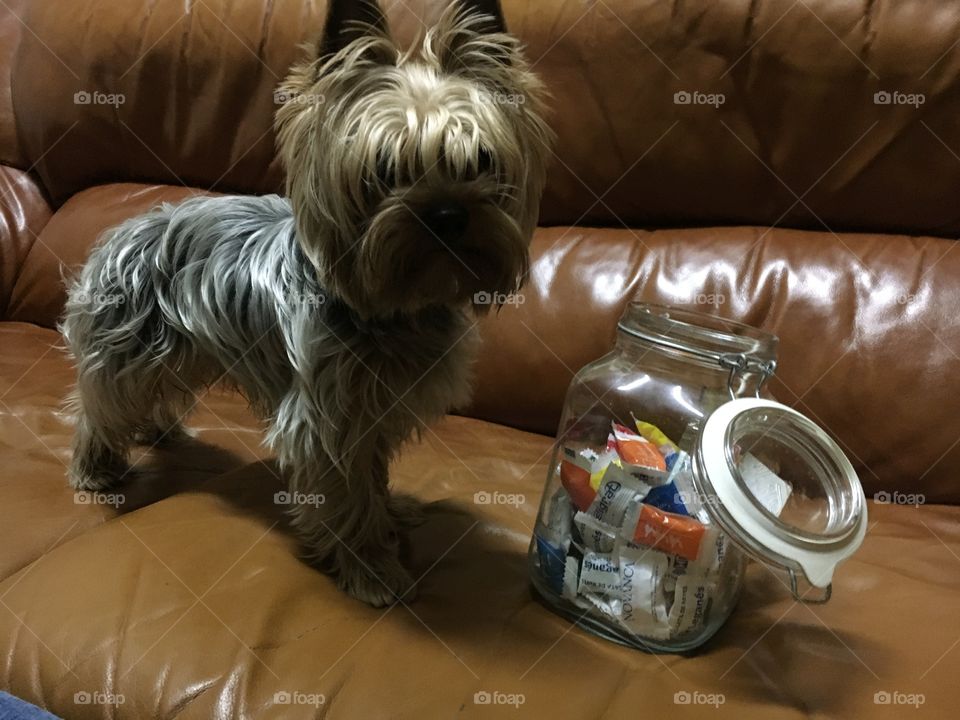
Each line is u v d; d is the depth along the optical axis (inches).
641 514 33.7
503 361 61.3
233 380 47.0
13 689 32.0
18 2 88.2
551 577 37.2
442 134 36.5
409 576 39.4
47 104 79.4
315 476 40.4
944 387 50.1
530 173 41.7
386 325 40.9
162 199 76.8
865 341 52.1
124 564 36.5
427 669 31.6
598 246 61.8
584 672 32.2
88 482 49.4
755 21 53.7
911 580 40.4
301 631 33.6
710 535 33.4
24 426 56.3
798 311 54.0
